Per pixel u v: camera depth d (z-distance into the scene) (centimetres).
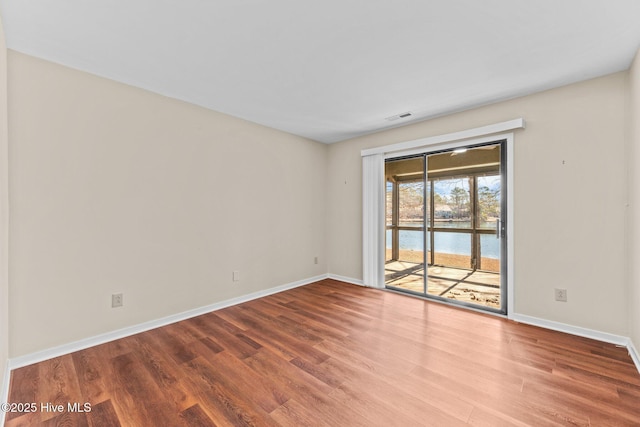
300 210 440
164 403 169
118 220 255
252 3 158
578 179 256
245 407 166
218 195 333
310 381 191
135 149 265
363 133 425
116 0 155
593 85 248
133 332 264
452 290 356
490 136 308
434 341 248
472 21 174
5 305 182
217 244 332
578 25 177
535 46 201
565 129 262
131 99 263
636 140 211
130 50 206
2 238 171
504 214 306
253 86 266
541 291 276
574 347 233
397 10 164
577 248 257
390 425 152
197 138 312
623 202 235
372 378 194
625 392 175
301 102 303
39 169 214
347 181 458
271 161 395
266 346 240
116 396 175
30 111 210
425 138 356
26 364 207
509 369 203
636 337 213
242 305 345
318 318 302
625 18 170
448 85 263
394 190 412
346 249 461
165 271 287
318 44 199
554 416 157
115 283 253
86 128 237
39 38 190
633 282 221
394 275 415
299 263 439
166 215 288
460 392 178
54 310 221
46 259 217
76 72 232
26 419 155
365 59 219
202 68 232
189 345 241
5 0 153
